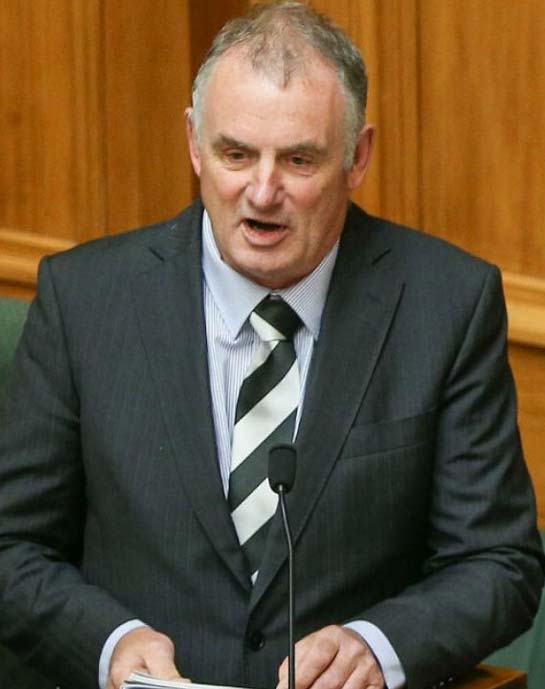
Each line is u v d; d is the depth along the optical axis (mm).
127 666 8391
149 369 9102
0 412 9844
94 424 9102
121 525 9047
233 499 8938
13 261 12922
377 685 8422
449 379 9148
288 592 8703
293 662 7844
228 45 8672
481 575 8906
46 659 8938
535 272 12188
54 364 9258
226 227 8742
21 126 12977
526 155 12102
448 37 12266
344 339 9117
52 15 12914
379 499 8961
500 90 12133
